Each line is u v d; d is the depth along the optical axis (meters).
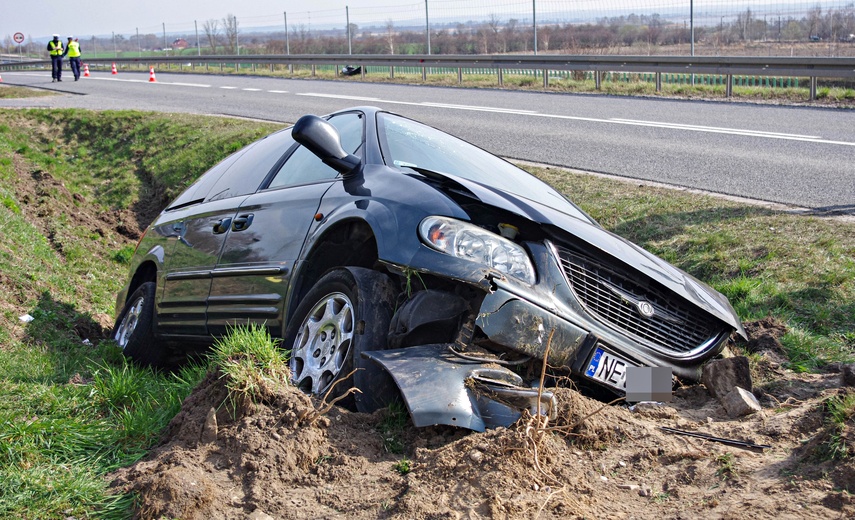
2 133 15.46
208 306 4.59
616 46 24.59
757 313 5.32
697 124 13.47
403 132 4.54
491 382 3.11
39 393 3.63
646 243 6.91
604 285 3.59
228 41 42.12
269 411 3.07
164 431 3.26
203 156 12.88
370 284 3.43
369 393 3.22
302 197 4.20
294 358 3.62
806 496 2.46
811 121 13.28
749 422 3.17
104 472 2.94
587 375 3.41
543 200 4.49
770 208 7.58
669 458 2.86
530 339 3.27
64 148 15.69
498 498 2.50
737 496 2.54
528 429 2.76
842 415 2.82
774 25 22.78
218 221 4.81
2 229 7.83
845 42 22.41
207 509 2.59
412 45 29.84
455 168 4.38
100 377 3.98
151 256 5.57
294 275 3.91
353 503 2.61
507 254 3.38
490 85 21.80
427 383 3.02
